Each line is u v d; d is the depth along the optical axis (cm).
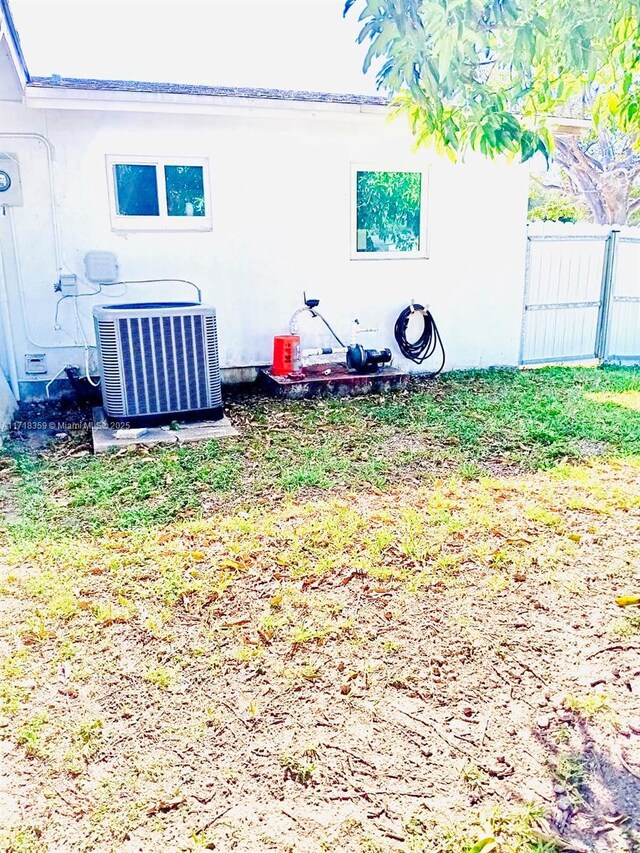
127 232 654
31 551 327
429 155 746
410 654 248
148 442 513
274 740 207
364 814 181
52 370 659
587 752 201
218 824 179
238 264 700
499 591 290
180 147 654
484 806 183
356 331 761
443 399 655
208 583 297
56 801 186
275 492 409
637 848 169
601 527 350
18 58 529
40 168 617
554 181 1980
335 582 299
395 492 407
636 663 242
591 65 229
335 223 728
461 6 191
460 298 806
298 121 687
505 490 406
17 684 232
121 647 254
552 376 782
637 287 914
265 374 705
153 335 540
